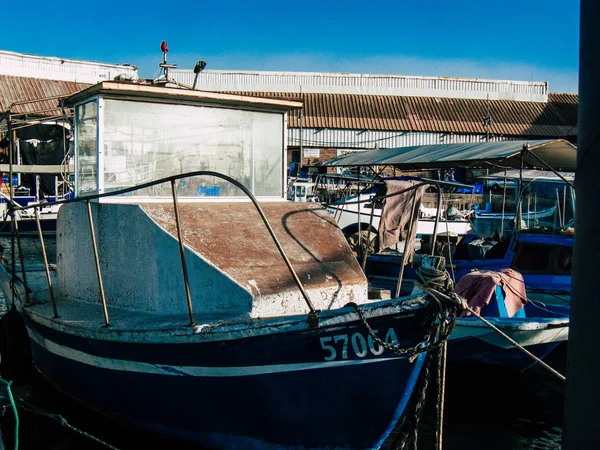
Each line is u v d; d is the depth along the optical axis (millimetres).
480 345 7398
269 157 6375
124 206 5523
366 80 33250
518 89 34312
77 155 6090
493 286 7699
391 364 4527
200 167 5988
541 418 7039
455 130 30406
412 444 4816
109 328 5070
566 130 30922
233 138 6156
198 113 5980
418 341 4406
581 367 3029
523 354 7672
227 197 6102
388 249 13117
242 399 4859
